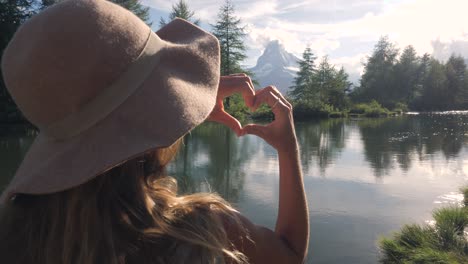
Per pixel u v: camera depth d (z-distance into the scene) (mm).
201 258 728
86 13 698
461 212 6000
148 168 815
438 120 40156
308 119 43438
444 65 76562
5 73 759
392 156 15398
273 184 10258
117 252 703
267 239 933
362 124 34750
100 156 695
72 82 691
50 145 750
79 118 708
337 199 8680
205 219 782
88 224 716
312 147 18219
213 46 886
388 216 7457
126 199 750
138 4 25547
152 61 759
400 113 57844
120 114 717
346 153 16250
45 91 701
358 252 5656
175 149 856
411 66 72312
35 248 749
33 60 694
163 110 729
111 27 708
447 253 4816
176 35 963
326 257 5496
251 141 19375
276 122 1126
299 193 1098
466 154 15852
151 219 742
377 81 71062
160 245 717
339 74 64938
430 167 12930
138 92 728
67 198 737
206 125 26188
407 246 5355
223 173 11570
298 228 1071
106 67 699
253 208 8023
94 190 734
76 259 708
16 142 16625
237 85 1154
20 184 727
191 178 10570
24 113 764
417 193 9297
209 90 822
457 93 73562
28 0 22547
